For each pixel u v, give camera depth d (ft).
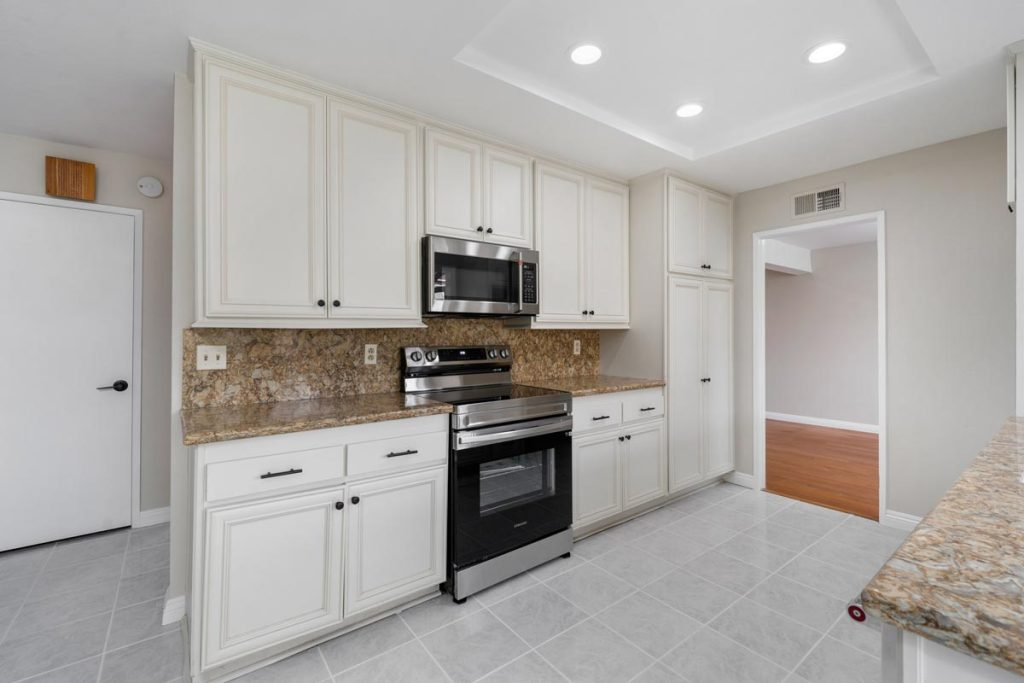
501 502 7.46
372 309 7.18
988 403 8.43
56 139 8.68
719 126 8.77
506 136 8.66
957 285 8.75
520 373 10.33
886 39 6.14
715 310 11.69
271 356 7.33
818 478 12.84
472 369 9.30
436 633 6.22
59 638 6.15
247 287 6.15
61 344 8.88
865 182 9.91
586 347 11.67
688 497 11.27
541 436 7.89
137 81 6.70
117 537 9.17
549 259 9.55
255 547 5.41
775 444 17.01
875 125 8.20
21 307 8.55
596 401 9.06
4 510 8.45
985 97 7.22
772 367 22.24
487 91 7.07
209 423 5.63
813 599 6.97
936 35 5.70
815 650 5.86
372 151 7.22
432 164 7.86
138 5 5.15
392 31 5.68
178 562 6.56
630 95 7.62
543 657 5.76
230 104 6.06
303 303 6.57
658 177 10.59
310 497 5.76
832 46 6.31
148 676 5.49
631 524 9.72
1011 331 8.20
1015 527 2.49
